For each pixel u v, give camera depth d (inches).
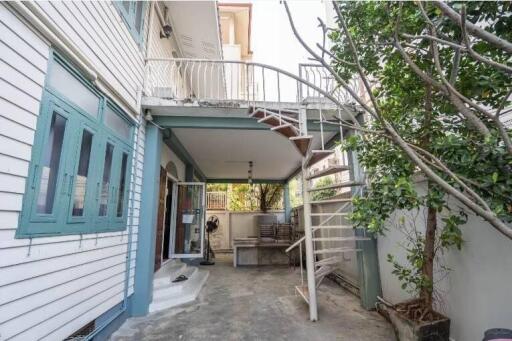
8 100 68.5
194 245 251.8
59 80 87.4
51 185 83.4
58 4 85.4
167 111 164.2
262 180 408.2
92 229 105.2
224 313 146.6
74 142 93.4
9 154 68.4
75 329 94.8
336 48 114.5
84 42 99.5
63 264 88.8
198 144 232.8
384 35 94.3
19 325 71.0
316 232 264.5
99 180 110.0
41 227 78.3
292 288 200.8
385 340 113.3
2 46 67.3
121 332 122.0
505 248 83.4
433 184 85.4
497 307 85.0
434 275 112.6
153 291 159.6
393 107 109.3
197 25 237.3
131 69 143.7
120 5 130.3
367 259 158.2
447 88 62.6
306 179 152.1
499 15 68.4
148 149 163.5
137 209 151.8
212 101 160.6
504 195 66.5
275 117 149.2
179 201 256.4
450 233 88.9
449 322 94.0
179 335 119.0
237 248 308.2
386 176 93.0
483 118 84.4
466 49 54.2
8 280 68.0
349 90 67.9
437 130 95.6
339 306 158.6
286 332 121.5
